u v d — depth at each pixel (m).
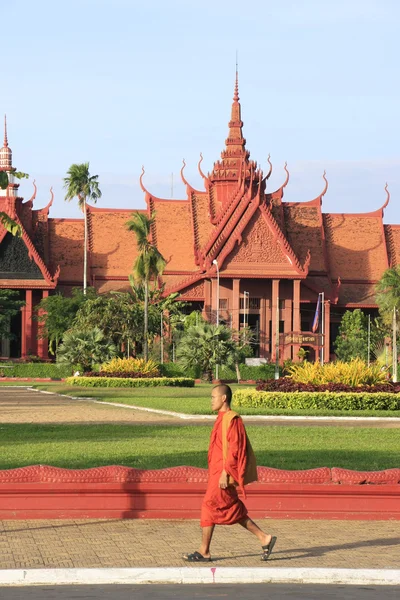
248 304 101.69
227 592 12.40
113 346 76.00
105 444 24.80
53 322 97.56
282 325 103.19
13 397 53.12
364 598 12.09
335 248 112.19
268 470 17.39
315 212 112.19
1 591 12.41
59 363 76.62
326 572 13.12
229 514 14.02
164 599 11.96
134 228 86.19
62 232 112.00
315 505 17.38
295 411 38.88
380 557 14.38
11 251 104.88
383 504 17.38
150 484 17.06
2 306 97.88
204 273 101.12
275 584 12.91
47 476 16.95
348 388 43.34
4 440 26.31
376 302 100.62
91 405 44.91
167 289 103.62
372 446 24.91
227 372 87.38
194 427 30.81
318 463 20.73
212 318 99.75
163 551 14.62
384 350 86.19
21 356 105.12
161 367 83.50
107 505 17.09
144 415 37.78
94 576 12.94
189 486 17.09
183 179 112.19
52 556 14.20
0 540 15.23
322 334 96.81
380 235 113.31
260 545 15.16
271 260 99.88
